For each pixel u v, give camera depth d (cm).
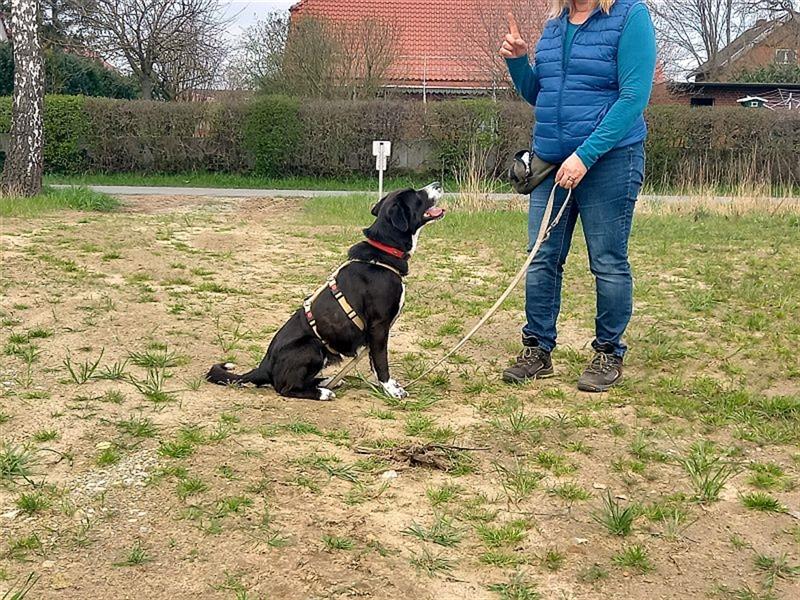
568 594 296
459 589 296
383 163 1569
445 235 1194
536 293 531
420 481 381
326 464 388
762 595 297
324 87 2688
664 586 302
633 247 1131
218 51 3094
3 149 2314
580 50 489
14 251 909
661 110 2220
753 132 2197
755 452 428
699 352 618
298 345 483
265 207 1608
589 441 436
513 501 364
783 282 879
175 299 726
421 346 621
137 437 412
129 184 2177
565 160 504
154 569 299
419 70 3152
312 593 288
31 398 457
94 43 3028
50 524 327
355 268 490
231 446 406
